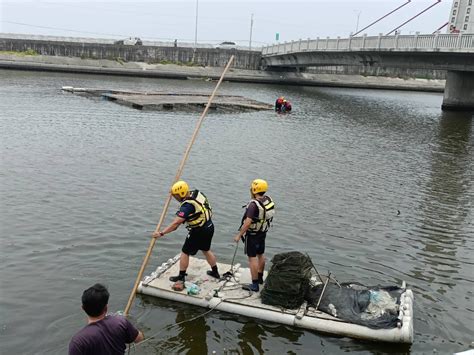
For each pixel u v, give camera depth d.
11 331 5.93
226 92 46.94
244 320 6.34
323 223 10.52
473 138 24.88
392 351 5.88
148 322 6.23
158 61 66.94
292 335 6.09
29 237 8.70
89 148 16.62
